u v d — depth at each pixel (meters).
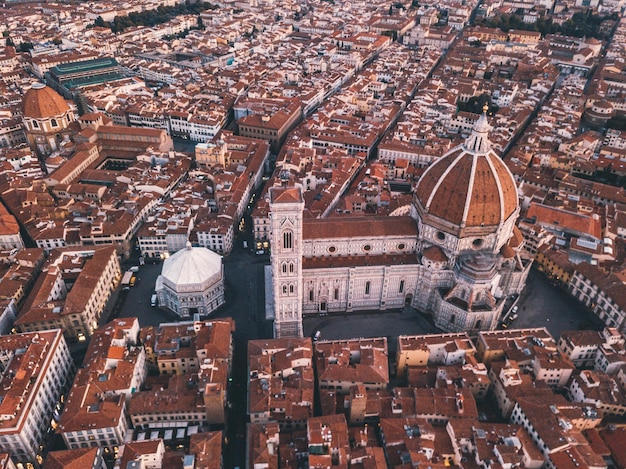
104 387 157.75
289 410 155.12
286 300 187.88
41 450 155.12
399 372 181.75
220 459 140.75
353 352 178.00
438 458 144.88
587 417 153.75
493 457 139.88
